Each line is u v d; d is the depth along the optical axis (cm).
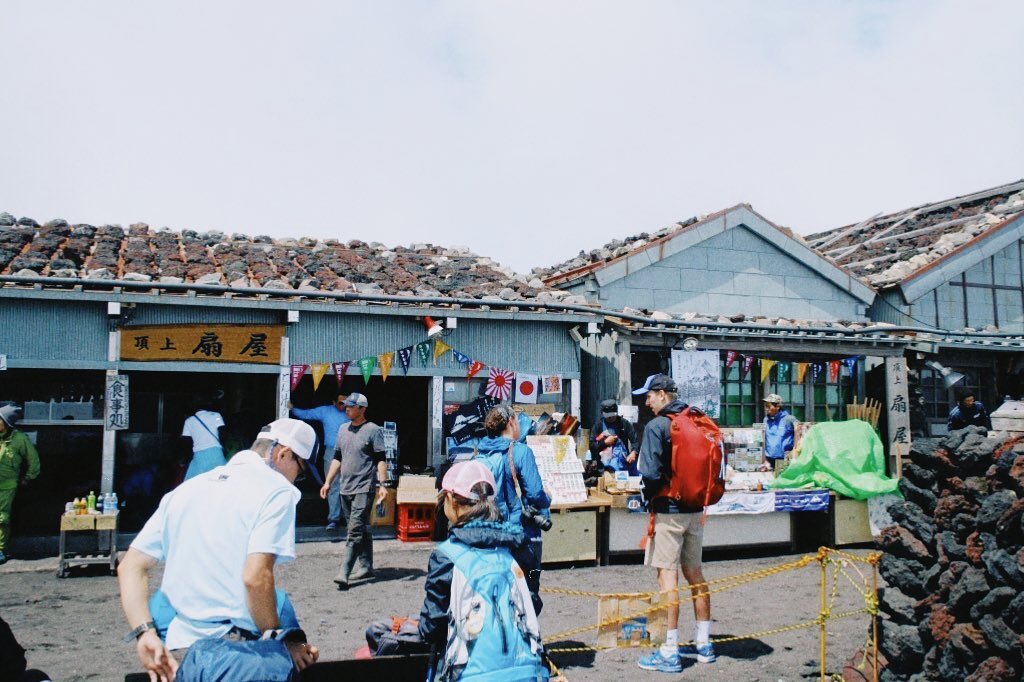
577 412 1172
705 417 650
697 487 625
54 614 747
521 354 1151
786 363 1270
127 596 324
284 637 327
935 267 1530
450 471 400
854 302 1556
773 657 651
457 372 1112
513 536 385
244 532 321
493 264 1405
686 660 644
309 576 893
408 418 1436
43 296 932
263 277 1098
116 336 970
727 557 1043
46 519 1102
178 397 1275
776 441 1181
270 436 358
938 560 530
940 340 1347
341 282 1105
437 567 369
